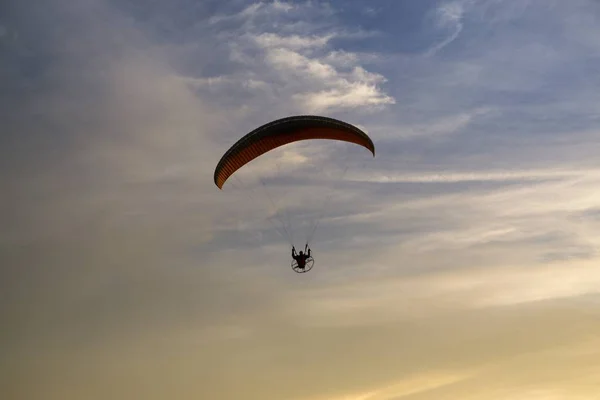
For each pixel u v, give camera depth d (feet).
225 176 151.94
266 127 144.97
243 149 146.30
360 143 148.15
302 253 153.89
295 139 148.46
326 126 145.69
